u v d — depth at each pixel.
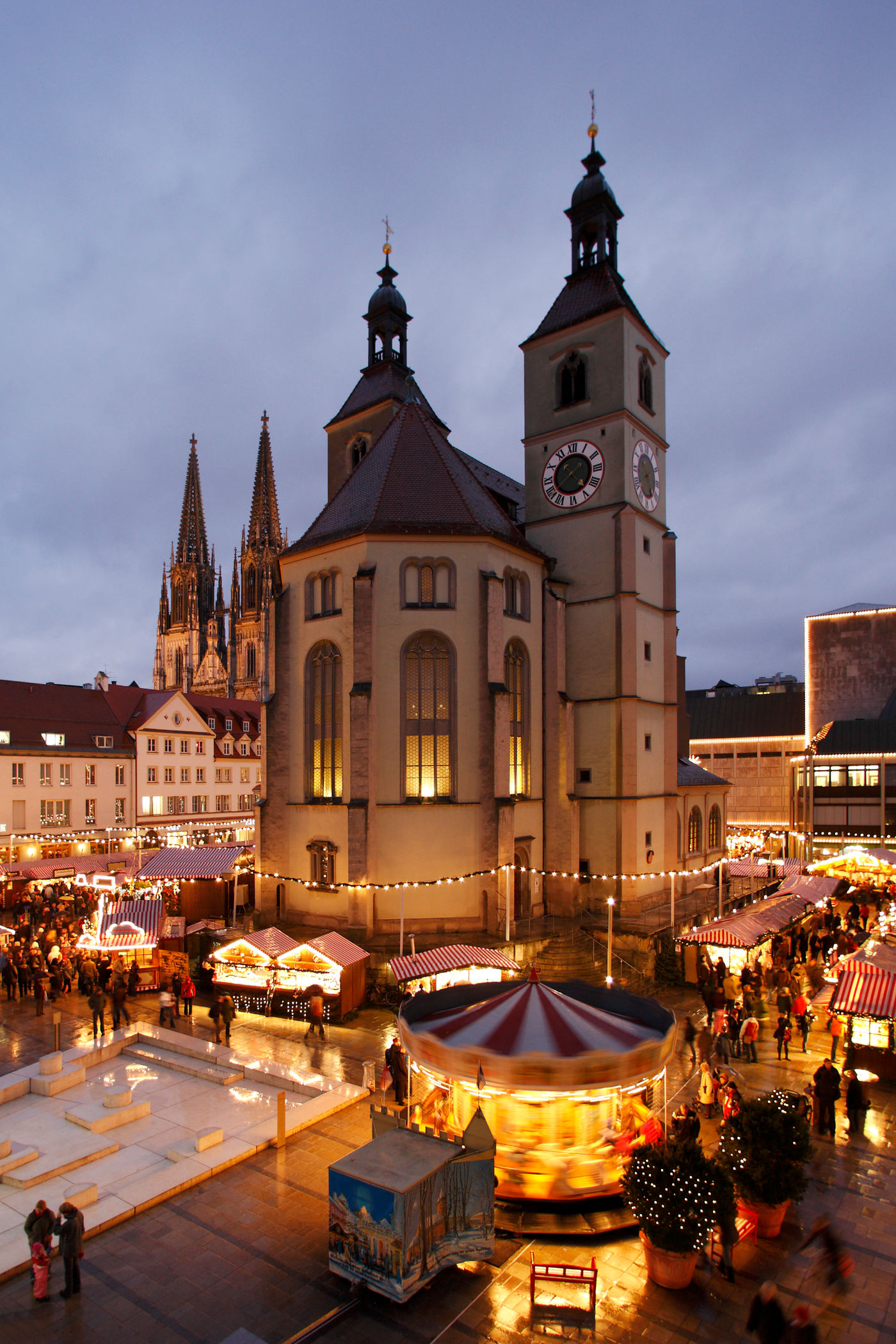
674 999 32.31
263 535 154.12
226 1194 16.58
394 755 35.25
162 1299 13.22
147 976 32.75
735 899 45.50
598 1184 15.94
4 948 35.59
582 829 43.06
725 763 85.06
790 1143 14.93
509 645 38.88
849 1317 12.70
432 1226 13.55
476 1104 16.42
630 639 42.00
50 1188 16.84
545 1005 17.34
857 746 67.06
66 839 60.03
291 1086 21.95
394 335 53.00
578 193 46.16
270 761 39.22
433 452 38.94
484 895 35.19
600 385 43.75
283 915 38.25
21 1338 12.30
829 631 81.75
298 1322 12.62
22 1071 22.84
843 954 34.19
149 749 67.25
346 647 36.44
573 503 44.53
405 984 28.33
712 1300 13.11
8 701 61.47
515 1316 12.75
